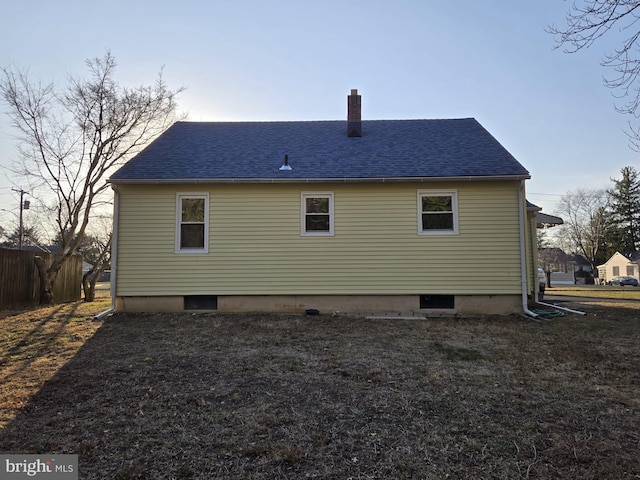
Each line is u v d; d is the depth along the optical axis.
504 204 9.88
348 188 10.09
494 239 9.85
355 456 3.09
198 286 9.92
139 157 10.75
